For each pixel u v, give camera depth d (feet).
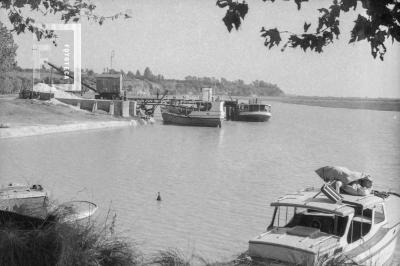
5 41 195.62
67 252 20.45
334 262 32.76
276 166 151.33
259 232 74.33
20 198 48.60
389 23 14.97
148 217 81.35
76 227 22.36
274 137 259.60
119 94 361.51
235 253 62.44
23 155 155.94
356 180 51.85
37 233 21.15
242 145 214.90
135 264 23.57
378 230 51.24
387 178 131.64
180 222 78.89
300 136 271.08
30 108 275.18
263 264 42.80
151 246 64.39
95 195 99.14
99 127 269.85
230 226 77.30
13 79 357.61
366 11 15.70
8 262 20.22
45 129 227.40
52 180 115.55
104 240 23.09
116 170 134.00
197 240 68.74
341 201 48.29
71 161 148.05
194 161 158.81
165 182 117.39
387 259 52.80
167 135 251.19
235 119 401.49
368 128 352.69
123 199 95.96
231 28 17.01
